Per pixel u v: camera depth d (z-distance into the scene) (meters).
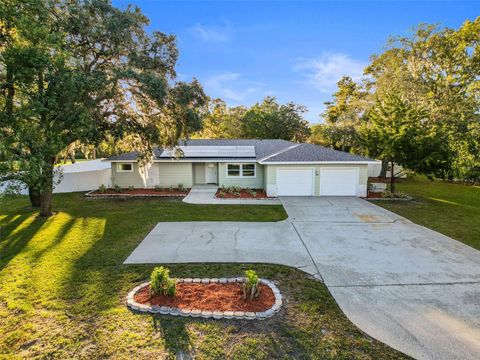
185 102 12.05
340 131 28.72
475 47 22.00
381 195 16.59
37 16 8.84
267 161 15.95
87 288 5.89
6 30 8.56
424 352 4.07
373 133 16.89
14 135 7.95
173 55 12.16
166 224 10.78
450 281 6.20
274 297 5.49
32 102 8.18
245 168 18.97
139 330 4.56
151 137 13.82
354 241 8.84
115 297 5.54
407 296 5.58
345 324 4.71
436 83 23.30
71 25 9.91
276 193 16.55
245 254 7.78
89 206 14.08
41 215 11.96
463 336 4.41
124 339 4.36
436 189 19.59
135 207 13.83
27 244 8.56
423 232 9.77
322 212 12.69
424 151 14.87
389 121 16.16
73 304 5.29
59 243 8.66
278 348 4.19
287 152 17.28
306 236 9.33
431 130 15.47
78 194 17.59
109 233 9.66
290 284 6.09
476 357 3.97
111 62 11.59
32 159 7.88
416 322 4.75
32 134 8.30
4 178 8.03
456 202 15.03
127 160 18.67
